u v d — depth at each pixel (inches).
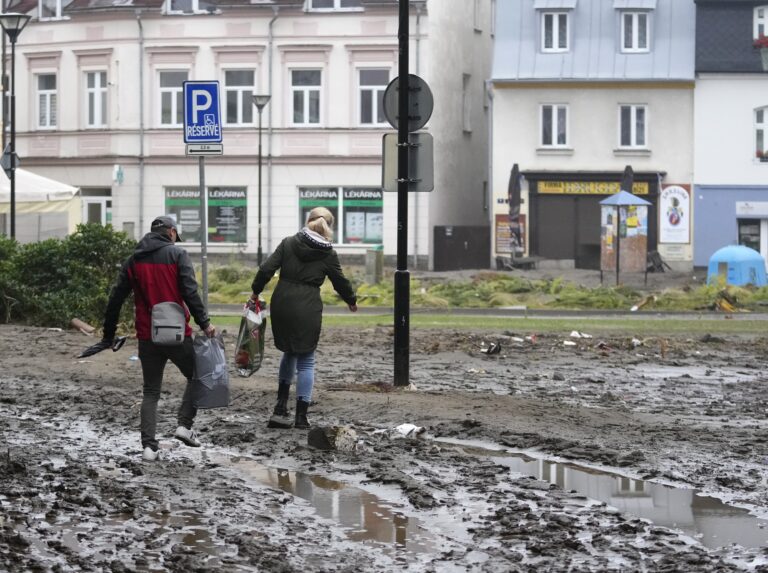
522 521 439.8
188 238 2967.5
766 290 1958.7
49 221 2384.4
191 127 835.4
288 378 654.5
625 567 378.3
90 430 638.5
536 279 2405.3
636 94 2910.9
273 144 2933.1
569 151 2913.4
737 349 1179.9
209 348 577.3
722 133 2896.2
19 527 418.9
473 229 2918.3
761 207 2893.7
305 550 397.1
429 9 2898.6
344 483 508.4
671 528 432.5
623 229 2293.3
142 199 2979.8
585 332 1321.4
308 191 2930.6
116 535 410.9
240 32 2942.9
